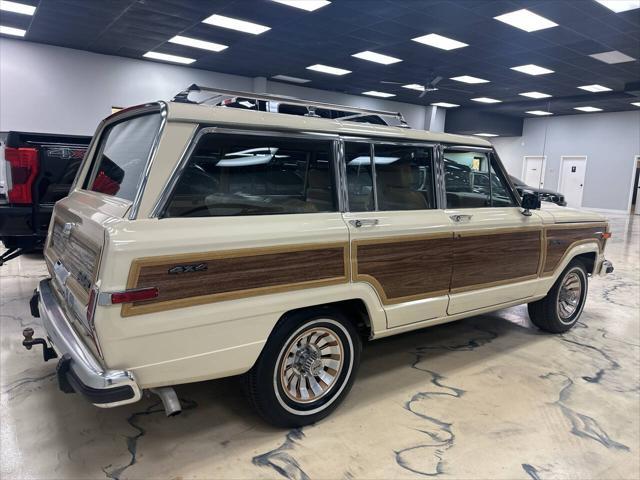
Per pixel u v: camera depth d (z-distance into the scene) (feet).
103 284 5.64
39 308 8.59
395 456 7.29
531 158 71.82
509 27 30.78
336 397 8.36
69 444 7.34
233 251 6.57
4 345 11.04
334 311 8.05
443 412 8.72
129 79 41.86
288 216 7.40
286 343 7.52
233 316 6.63
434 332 13.35
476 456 7.38
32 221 14.35
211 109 6.79
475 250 10.07
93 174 9.10
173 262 6.06
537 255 11.66
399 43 35.27
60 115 38.91
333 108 8.84
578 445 7.80
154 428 7.88
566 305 13.57
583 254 13.91
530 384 10.03
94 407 8.48
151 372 6.09
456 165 10.26
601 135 63.62
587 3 26.13
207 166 6.69
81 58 39.19
